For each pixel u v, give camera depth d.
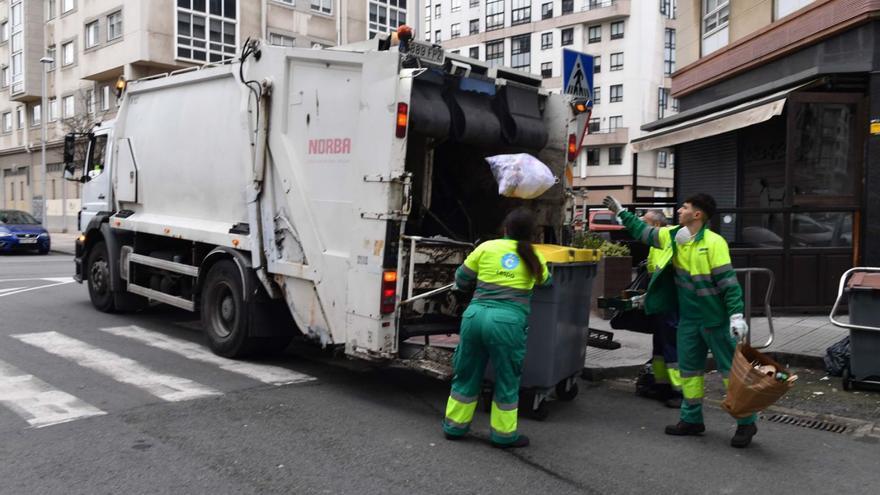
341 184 6.45
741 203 12.44
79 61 36.78
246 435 5.29
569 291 5.98
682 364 5.55
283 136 7.05
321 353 8.34
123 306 10.52
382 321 6.09
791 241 10.37
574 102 7.30
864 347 6.73
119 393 6.33
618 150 56.91
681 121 14.50
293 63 6.99
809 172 10.30
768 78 12.14
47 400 6.08
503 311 5.05
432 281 6.52
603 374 7.50
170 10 32.56
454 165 7.90
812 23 10.74
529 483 4.49
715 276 5.30
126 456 4.80
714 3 14.20
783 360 7.94
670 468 4.82
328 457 4.87
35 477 4.42
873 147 9.90
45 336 8.89
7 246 23.27
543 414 5.91
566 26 58.91
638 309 6.81
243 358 7.91
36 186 42.69
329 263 6.55
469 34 65.69
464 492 4.32
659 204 14.46
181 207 8.77
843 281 6.91
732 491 4.43
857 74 9.95
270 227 7.21
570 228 7.44
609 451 5.16
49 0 39.50
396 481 4.46
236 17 34.69
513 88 7.16
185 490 4.26
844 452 5.22
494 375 5.30
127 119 10.08
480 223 7.88
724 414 6.23
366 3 40.47
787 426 5.89
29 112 42.72
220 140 7.97
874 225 9.97
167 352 8.12
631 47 55.94
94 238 10.95
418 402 6.34
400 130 5.95
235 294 7.65
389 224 6.03
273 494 4.23
